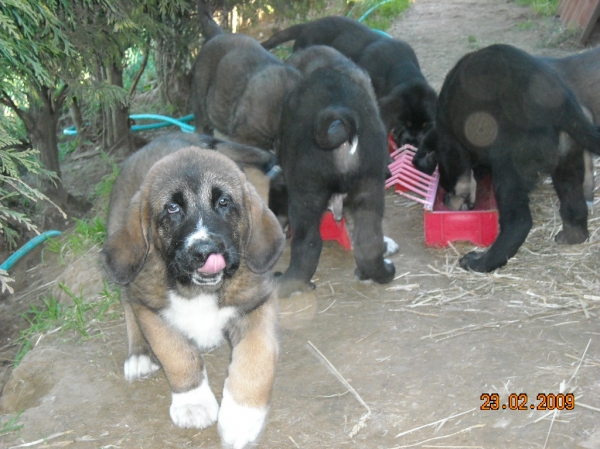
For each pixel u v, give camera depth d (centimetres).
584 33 297
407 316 130
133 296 103
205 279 94
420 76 206
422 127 200
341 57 184
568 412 101
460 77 149
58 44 177
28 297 181
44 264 197
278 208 156
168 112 312
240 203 102
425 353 118
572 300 131
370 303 136
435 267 149
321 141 126
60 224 230
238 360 101
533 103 140
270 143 187
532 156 141
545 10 346
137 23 206
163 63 308
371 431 101
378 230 138
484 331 123
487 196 175
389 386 110
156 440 102
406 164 189
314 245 137
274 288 107
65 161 280
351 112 130
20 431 106
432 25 355
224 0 262
